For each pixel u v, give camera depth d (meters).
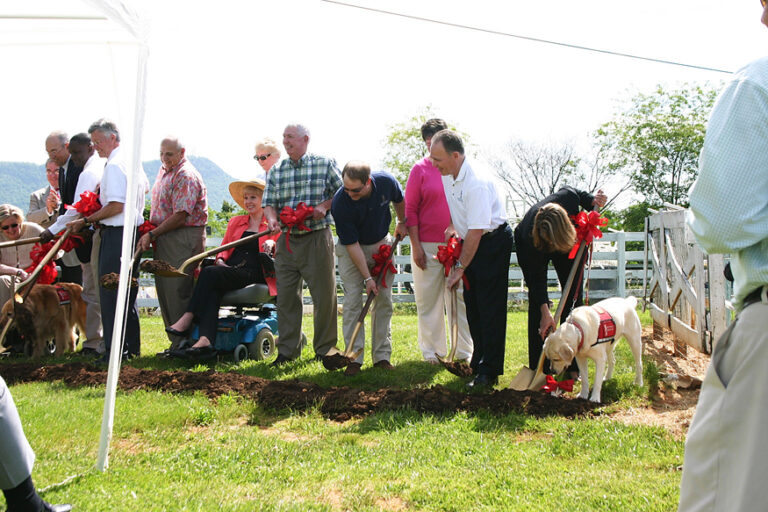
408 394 4.81
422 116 25.66
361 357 6.22
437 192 6.34
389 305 6.28
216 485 3.32
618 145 28.48
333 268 6.52
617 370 5.73
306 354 6.93
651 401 4.84
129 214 3.64
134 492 3.18
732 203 1.87
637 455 3.65
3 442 2.65
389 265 6.18
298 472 3.50
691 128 27.19
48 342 7.52
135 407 4.67
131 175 3.64
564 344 4.57
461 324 6.71
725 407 1.93
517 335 8.12
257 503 3.06
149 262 6.11
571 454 3.73
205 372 5.52
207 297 6.52
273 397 4.91
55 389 5.43
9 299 6.80
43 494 3.13
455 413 4.55
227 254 6.99
